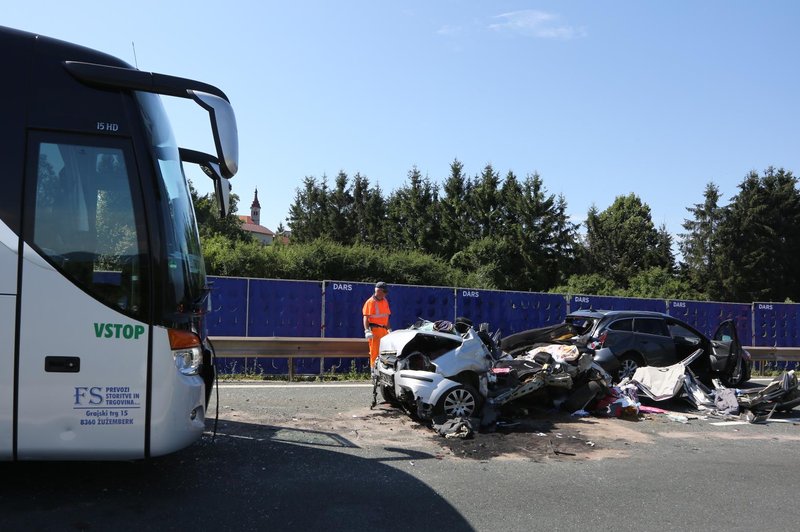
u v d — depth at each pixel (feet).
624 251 179.22
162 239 14.80
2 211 13.91
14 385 13.76
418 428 24.66
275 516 14.73
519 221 151.33
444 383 24.79
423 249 151.64
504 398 26.86
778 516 16.01
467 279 78.48
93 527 13.53
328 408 27.96
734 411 29.71
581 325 40.32
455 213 159.12
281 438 22.08
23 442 13.82
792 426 27.91
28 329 13.84
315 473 18.22
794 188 157.07
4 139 14.07
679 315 57.52
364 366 44.78
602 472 19.63
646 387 31.99
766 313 60.29
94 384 14.08
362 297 47.19
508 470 19.47
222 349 37.88
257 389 32.83
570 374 28.40
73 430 14.01
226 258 65.41
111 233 14.44
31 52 14.56
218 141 14.08
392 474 18.52
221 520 14.29
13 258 13.85
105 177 14.55
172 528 13.69
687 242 166.40
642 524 15.19
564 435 24.40
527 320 51.78
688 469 20.30
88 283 14.14
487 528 14.62
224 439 21.50
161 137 15.94
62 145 14.37
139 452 14.33
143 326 14.35
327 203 183.11
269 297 45.01
